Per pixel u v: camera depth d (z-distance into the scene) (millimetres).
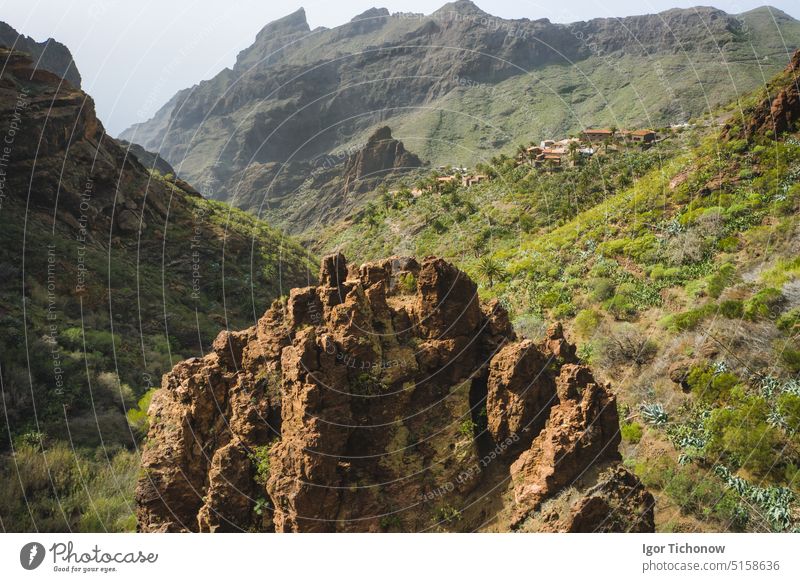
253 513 16422
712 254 56125
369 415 16984
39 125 74562
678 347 42094
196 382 18312
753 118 75938
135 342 57469
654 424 35406
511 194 105500
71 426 38219
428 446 16938
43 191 71875
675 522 27438
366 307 17859
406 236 98125
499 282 66688
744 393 35875
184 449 17656
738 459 31297
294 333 17719
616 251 63062
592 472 15719
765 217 58000
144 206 84562
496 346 18547
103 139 88500
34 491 30969
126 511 28984
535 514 15344
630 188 88188
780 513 27266
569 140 165375
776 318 40875
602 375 42594
